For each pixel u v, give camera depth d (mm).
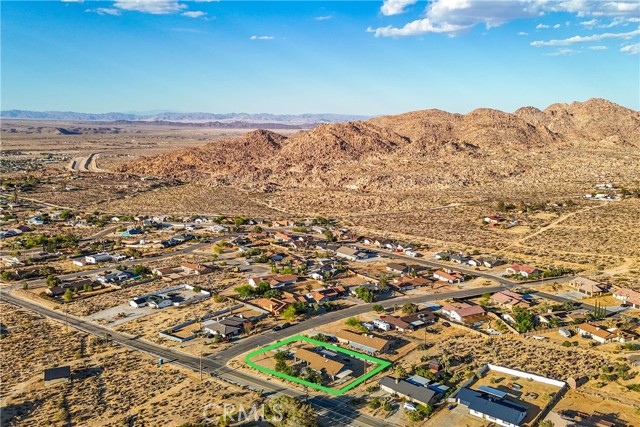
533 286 129250
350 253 159625
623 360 86188
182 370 85938
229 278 137500
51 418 71438
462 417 71500
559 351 91062
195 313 111812
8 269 144125
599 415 70125
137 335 100875
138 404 75000
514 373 82438
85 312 112938
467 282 134375
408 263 152250
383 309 113188
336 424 69875
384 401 75188
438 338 99062
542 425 67062
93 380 82688
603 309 110250
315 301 118375
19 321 108000
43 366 87375
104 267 147750
